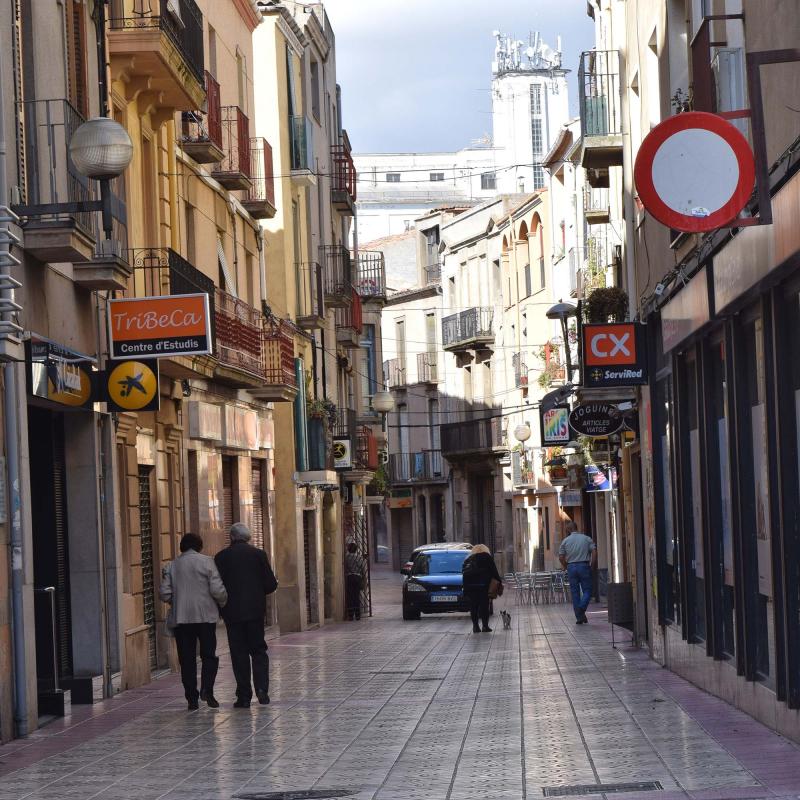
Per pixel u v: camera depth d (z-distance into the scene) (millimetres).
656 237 32375
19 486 23125
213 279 43531
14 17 24047
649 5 32688
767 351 18984
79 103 28578
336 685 29703
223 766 18469
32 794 16844
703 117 17344
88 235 24562
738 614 21438
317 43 68875
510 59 171125
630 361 31891
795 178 16234
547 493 87562
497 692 26641
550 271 87000
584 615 49844
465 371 108500
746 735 18922
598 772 16453
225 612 26016
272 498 51594
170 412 36469
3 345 21891
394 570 124812
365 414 82250
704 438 24641
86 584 28469
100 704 27297
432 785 16172
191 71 34969
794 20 17766
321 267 66312
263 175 50969
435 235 117750
